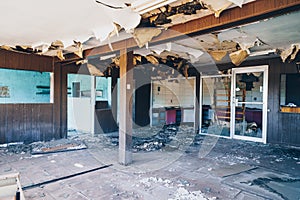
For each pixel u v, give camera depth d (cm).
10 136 516
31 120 548
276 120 543
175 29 291
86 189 280
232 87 627
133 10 238
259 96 594
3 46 445
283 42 379
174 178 321
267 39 358
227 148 507
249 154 453
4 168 353
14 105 522
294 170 354
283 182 305
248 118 621
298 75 541
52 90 586
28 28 314
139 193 271
